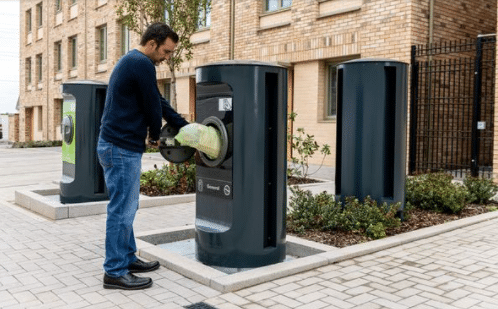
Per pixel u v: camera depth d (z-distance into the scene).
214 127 4.11
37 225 5.90
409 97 10.65
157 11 12.82
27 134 32.41
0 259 4.42
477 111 9.62
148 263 4.02
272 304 3.30
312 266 4.04
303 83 13.22
